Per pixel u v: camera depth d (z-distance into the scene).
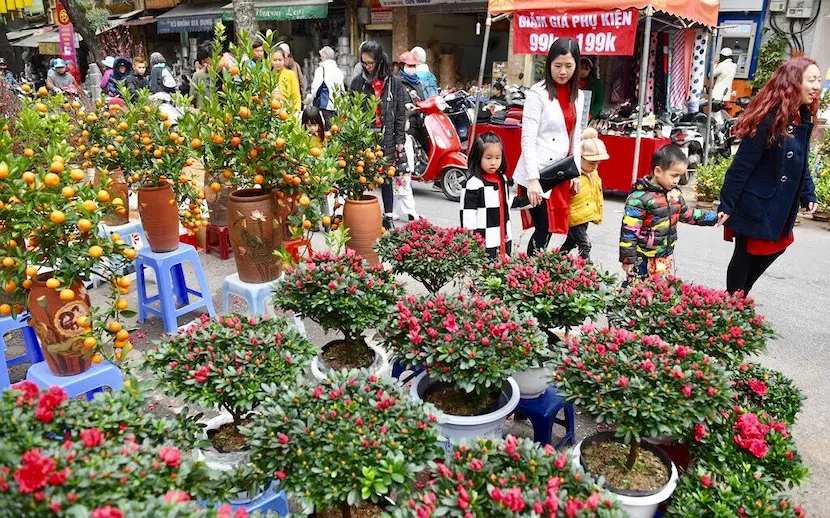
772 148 3.52
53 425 1.67
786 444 2.10
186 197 3.86
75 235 2.54
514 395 2.50
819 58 11.13
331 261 2.80
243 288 3.67
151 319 4.41
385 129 5.75
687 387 1.96
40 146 2.95
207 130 3.33
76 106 4.29
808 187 3.84
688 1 7.20
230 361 2.18
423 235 3.39
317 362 2.82
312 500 1.69
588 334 2.32
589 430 3.14
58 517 1.33
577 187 4.32
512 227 6.88
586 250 4.53
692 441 2.20
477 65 13.85
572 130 4.22
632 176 7.62
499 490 1.56
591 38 6.87
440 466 1.68
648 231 3.64
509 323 2.35
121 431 1.76
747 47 11.77
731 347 2.52
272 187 3.54
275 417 1.87
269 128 3.30
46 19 22.03
